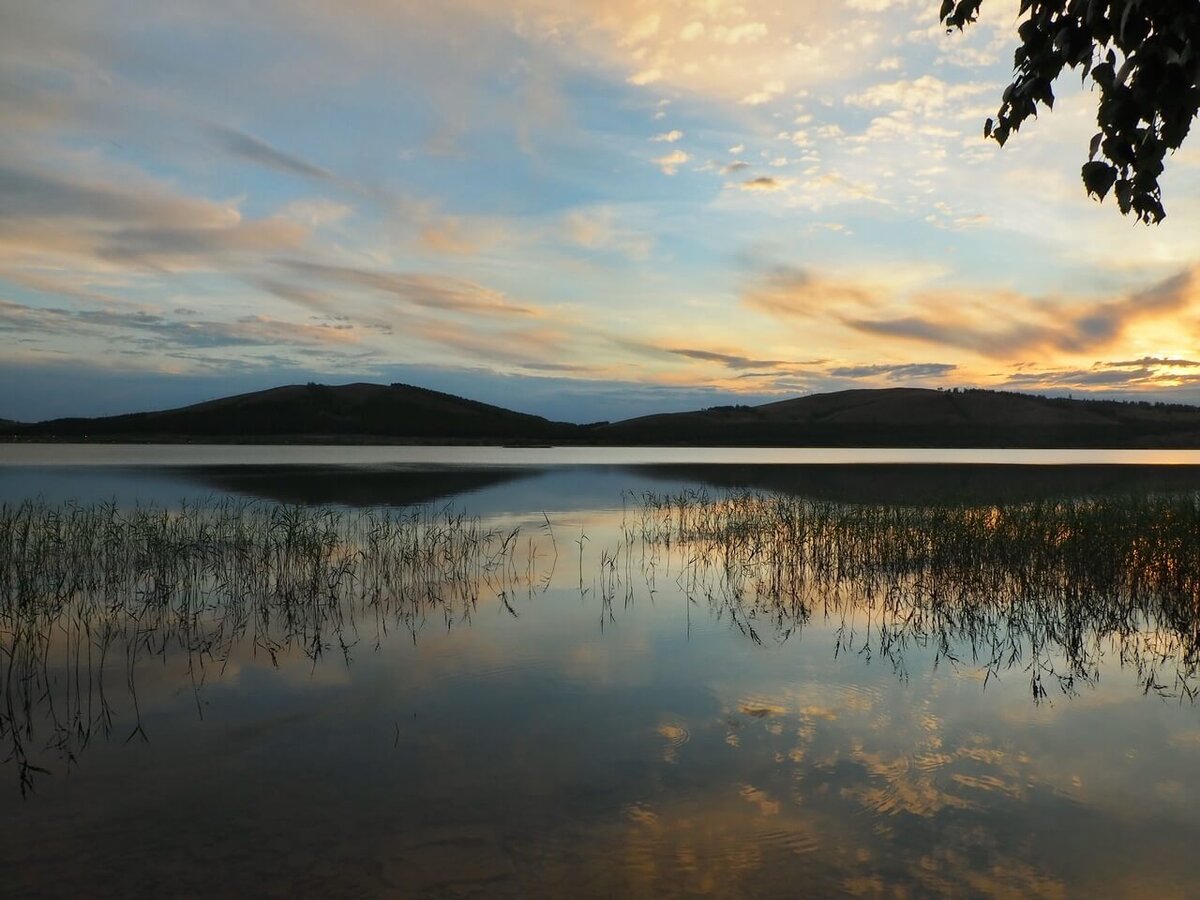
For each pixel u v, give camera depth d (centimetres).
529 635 905
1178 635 876
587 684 720
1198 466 5031
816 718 627
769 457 7362
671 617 994
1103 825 451
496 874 405
